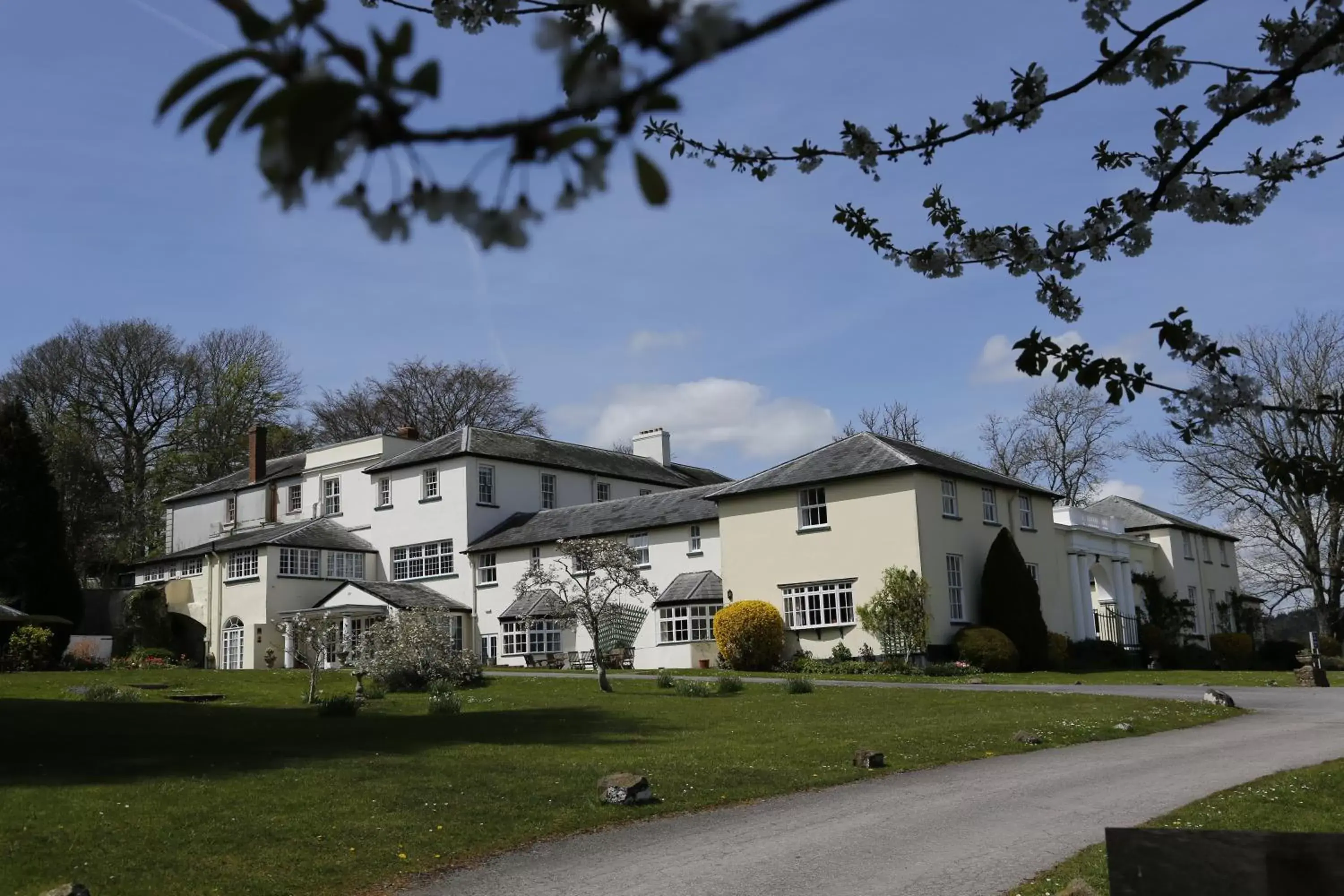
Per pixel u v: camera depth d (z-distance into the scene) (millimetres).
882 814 11055
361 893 8625
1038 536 35844
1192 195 4730
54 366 50906
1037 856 9055
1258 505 39781
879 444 32906
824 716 19094
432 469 41500
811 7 1241
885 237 5316
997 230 5090
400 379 60094
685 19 1229
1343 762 13117
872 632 30453
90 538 48312
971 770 13680
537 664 36844
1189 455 40719
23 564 32969
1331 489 4715
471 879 8930
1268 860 4305
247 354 57031
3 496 33094
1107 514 46219
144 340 52844
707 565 35344
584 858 9516
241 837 9812
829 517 32375
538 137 1309
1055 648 32719
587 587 26438
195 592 41969
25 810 10281
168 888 8453
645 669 35094
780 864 9109
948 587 31484
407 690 26578
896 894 8102
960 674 28891
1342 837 4199
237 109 1167
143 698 23453
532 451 43375
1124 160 5148
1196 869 4414
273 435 56656
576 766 13344
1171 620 41750
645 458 50500
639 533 36969
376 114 1219
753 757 14359
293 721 18375
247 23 1176
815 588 32375
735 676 28797
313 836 9953
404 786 11914
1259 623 50031
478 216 1323
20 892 8094
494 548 38969
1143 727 17328
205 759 13516
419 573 41438
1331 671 33562
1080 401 52625
